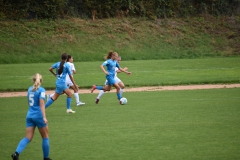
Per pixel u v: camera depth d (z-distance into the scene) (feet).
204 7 586.86
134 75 296.30
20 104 181.88
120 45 501.56
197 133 114.52
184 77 276.21
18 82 266.57
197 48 514.27
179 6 581.12
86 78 283.18
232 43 529.45
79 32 515.50
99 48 492.13
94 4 554.05
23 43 482.69
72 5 553.23
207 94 199.31
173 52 502.38
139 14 565.12
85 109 162.20
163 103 173.06
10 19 520.83
